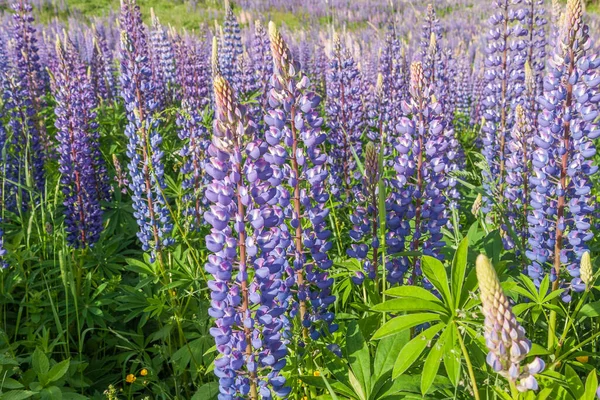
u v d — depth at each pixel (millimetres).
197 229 1693
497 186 1599
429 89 1172
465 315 922
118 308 1467
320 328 1152
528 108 1743
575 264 1140
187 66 2371
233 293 951
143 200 1577
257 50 2391
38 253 1666
